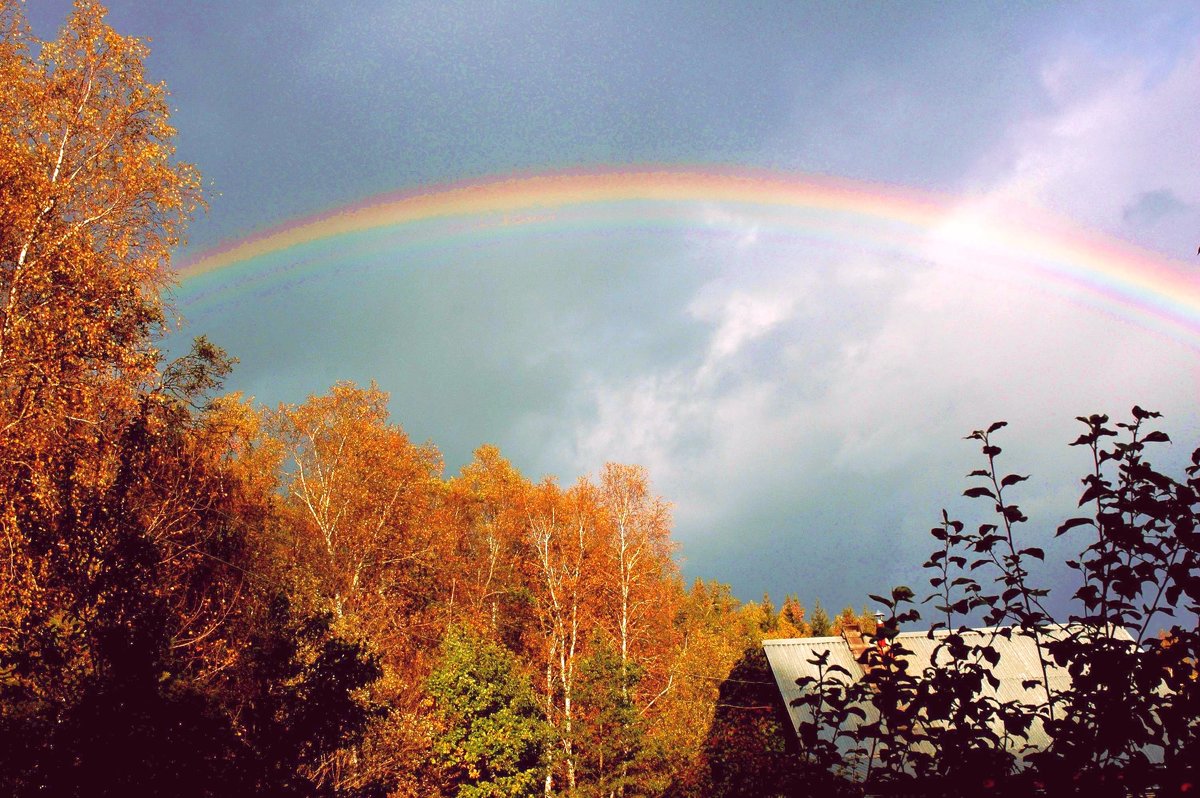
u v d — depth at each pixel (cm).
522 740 2133
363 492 2494
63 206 1480
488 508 3519
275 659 1016
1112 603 338
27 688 681
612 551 2625
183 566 1569
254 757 778
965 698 362
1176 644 311
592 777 2045
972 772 349
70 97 1551
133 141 1620
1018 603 363
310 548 2395
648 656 2492
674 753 2000
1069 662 346
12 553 1091
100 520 1202
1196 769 296
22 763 599
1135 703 319
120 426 1464
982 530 371
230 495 2102
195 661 1423
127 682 679
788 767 430
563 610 2558
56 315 1337
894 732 380
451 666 2186
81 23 1567
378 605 2366
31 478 1198
